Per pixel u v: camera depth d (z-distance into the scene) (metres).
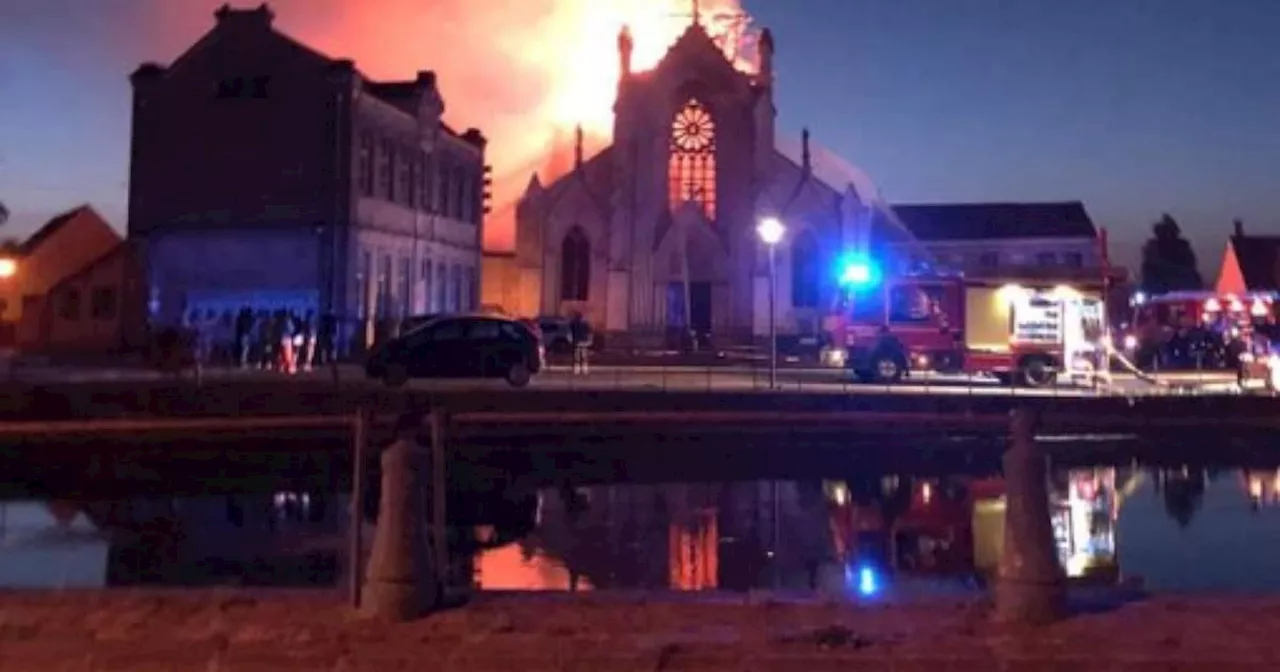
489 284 70.12
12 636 9.15
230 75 49.00
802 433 30.16
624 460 27.44
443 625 9.38
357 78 48.59
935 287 37.09
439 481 10.67
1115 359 44.69
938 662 8.51
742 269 68.88
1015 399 31.95
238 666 8.56
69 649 8.84
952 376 38.34
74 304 52.84
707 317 69.25
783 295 68.75
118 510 20.20
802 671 8.42
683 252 69.06
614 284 69.31
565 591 10.77
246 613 9.70
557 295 69.31
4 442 26.61
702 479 24.56
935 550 16.09
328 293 47.62
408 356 34.16
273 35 48.72
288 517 19.42
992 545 16.44
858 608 9.91
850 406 31.98
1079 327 37.03
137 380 33.66
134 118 49.72
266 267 48.22
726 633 9.20
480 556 15.66
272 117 48.56
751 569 14.74
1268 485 22.94
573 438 29.20
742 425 30.20
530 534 17.39
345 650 8.80
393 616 9.47
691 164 70.75
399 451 9.70
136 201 49.69
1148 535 16.91
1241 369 38.81
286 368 39.44
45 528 18.20
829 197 69.50
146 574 14.53
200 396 31.02
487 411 30.92
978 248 88.00
